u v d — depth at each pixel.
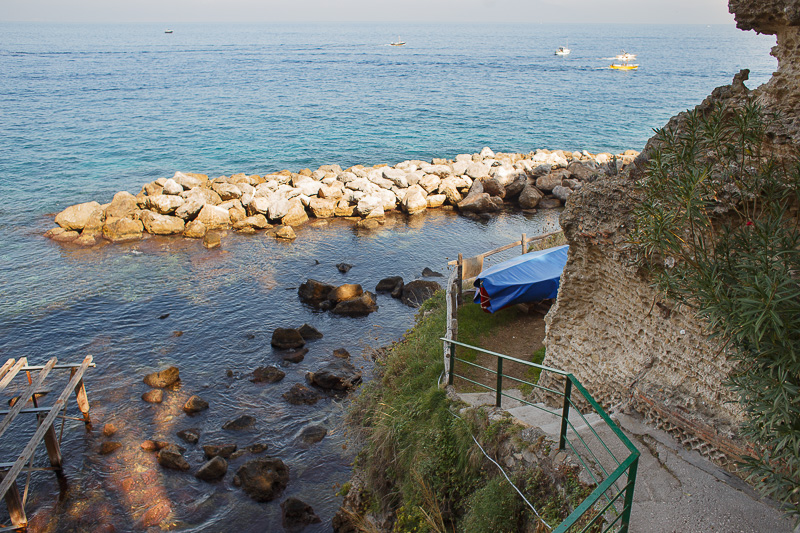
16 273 28.81
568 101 95.38
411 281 28.45
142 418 18.41
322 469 16.12
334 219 38.19
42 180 46.41
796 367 5.82
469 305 19.41
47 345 22.50
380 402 15.50
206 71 137.75
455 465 10.91
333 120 78.00
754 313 5.87
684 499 7.77
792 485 6.38
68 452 16.88
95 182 46.41
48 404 18.98
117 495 15.30
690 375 9.48
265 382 20.36
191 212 35.50
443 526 9.93
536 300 18.11
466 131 71.62
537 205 41.09
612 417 9.95
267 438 17.53
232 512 14.73
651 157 8.29
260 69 146.88
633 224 10.31
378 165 48.28
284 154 58.56
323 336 23.61
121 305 25.77
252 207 36.06
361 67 157.12
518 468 9.35
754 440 6.83
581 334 12.17
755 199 7.59
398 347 18.75
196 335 23.47
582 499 8.06
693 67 155.75
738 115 7.95
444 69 151.88
